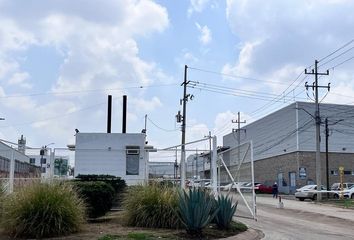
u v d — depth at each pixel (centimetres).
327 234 1584
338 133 6188
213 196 1483
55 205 1178
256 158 7531
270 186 6328
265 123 7225
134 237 1145
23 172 1930
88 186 1444
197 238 1227
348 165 6147
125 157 2917
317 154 4256
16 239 1131
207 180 2528
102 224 1412
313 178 6028
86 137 2942
